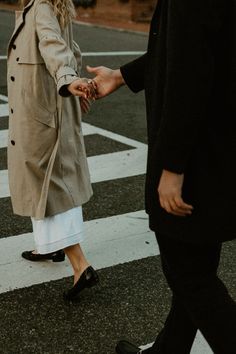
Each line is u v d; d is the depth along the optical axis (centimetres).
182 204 233
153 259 439
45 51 337
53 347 336
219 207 235
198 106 219
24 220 496
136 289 398
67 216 371
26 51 353
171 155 224
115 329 354
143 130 789
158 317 368
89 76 1123
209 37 217
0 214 507
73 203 372
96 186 582
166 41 228
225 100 229
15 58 361
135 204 544
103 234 479
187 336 277
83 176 384
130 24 2208
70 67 330
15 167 371
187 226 239
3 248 447
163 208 241
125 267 427
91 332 351
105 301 383
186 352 280
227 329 243
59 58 331
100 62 1289
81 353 331
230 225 238
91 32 1892
